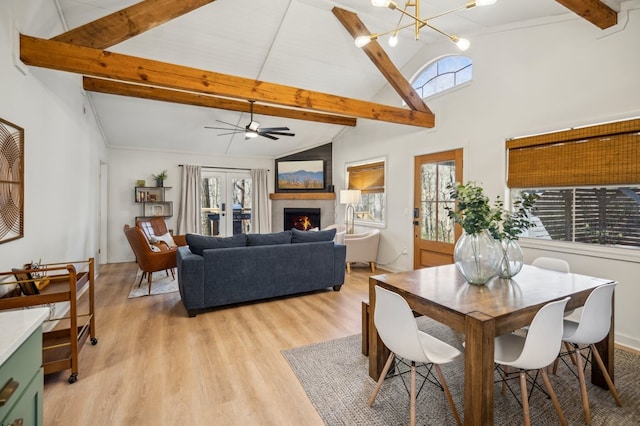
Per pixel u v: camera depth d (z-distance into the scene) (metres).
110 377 2.20
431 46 4.66
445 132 4.44
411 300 1.89
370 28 4.16
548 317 1.52
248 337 2.85
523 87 3.46
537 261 2.75
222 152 7.34
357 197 6.00
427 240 4.87
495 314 1.54
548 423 1.77
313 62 4.70
